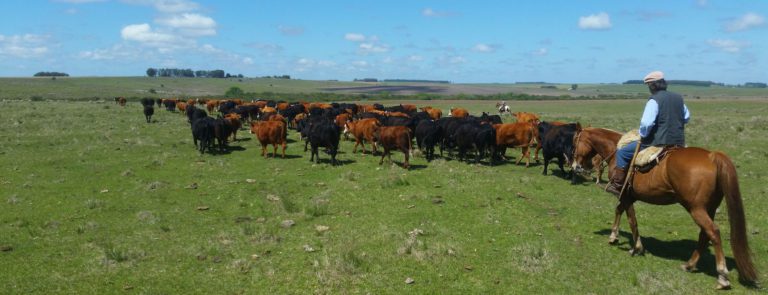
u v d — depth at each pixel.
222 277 7.90
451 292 7.28
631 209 8.52
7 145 21.34
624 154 8.32
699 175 6.86
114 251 8.77
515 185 14.16
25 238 9.76
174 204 12.38
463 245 9.12
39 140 22.92
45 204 12.29
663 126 7.58
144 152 20.50
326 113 29.86
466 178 15.01
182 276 7.96
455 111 32.22
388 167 17.25
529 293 7.22
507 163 18.77
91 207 11.96
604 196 13.02
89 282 7.74
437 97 98.75
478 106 70.50
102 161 18.27
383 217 11.02
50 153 19.83
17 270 8.20
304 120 26.22
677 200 7.47
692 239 9.48
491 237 9.59
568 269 8.00
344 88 160.88
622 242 9.32
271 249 9.10
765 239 9.35
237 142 24.20
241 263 8.34
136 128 28.31
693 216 7.07
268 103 44.03
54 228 10.39
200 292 7.40
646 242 9.33
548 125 19.73
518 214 11.13
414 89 153.38
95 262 8.50
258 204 12.28
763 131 27.30
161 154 19.91
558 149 15.34
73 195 13.20
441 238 9.52
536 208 11.62
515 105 74.56
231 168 17.23
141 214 11.20
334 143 17.84
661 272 7.77
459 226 10.30
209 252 8.93
